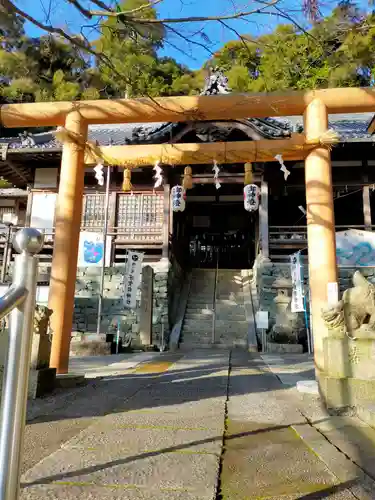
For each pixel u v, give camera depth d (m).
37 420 3.38
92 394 4.56
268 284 13.77
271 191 16.03
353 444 2.76
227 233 23.00
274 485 2.07
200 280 17.19
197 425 3.25
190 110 5.65
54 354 5.34
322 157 5.60
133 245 14.94
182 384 5.28
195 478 2.14
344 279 13.34
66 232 5.71
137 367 7.19
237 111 5.67
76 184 5.90
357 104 5.50
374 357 3.81
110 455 2.51
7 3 3.24
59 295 5.50
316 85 5.54
